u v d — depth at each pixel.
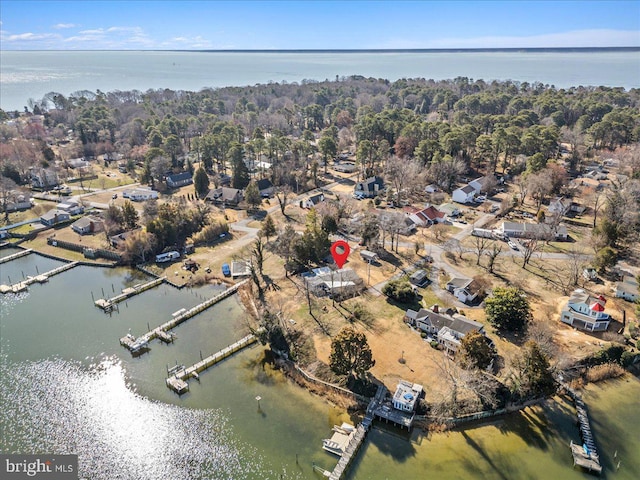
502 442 48.31
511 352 59.00
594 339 61.88
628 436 49.19
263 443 48.78
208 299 77.12
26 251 96.44
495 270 82.00
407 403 50.59
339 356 53.06
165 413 52.94
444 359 58.84
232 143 145.00
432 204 119.38
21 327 69.56
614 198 97.12
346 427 49.97
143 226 105.00
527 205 115.88
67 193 130.12
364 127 168.62
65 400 54.88
